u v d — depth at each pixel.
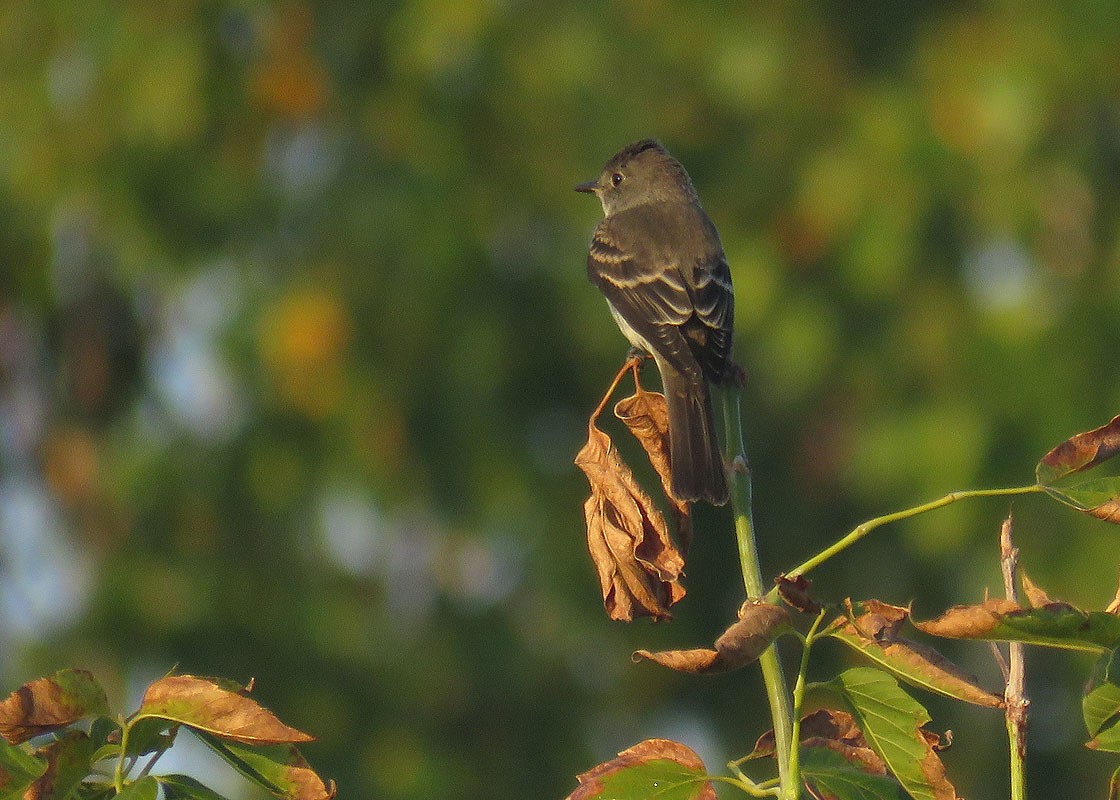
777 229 14.04
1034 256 13.59
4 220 14.19
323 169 14.50
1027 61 13.41
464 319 14.20
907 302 13.64
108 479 14.40
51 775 3.60
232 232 14.34
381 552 15.20
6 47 14.41
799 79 14.16
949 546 13.29
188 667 13.86
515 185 14.52
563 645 15.41
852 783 4.00
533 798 14.81
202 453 14.34
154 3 14.25
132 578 13.93
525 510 14.77
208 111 14.21
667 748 3.92
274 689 14.02
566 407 14.88
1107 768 14.55
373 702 14.41
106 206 14.02
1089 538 13.18
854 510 14.81
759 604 3.84
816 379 13.70
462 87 14.56
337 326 14.04
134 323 14.79
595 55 14.34
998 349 13.33
